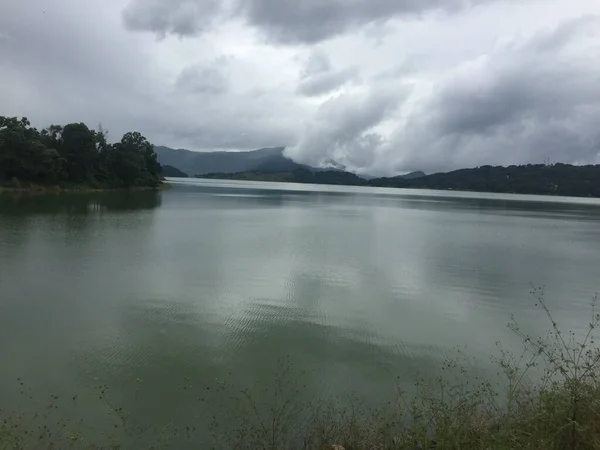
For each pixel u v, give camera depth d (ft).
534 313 57.16
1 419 29.96
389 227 154.71
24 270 69.92
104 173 324.60
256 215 183.93
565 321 54.39
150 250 91.30
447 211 256.32
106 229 118.83
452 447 21.70
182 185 574.56
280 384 35.88
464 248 109.60
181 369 38.06
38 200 205.87
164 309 53.36
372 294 63.41
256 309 54.65
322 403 33.01
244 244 104.06
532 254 103.91
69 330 46.11
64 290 60.03
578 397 20.54
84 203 202.39
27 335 44.57
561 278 78.07
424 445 23.53
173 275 70.28
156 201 246.88
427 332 49.01
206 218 162.81
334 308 56.13
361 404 32.96
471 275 78.23
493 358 42.14
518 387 34.53
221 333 46.37
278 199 327.47
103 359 39.60
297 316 52.49
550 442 19.76
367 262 86.79
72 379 35.99
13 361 38.88
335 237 122.42
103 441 27.94
